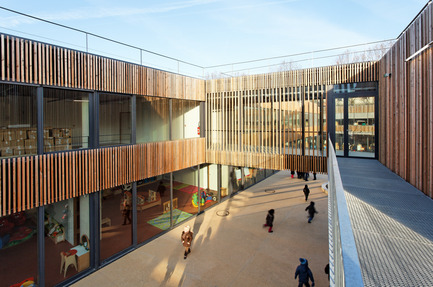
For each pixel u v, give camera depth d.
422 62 5.61
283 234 11.66
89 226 8.94
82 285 8.04
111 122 9.87
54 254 8.13
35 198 7.43
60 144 8.23
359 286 0.83
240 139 13.85
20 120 7.25
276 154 12.72
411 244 2.49
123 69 10.02
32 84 7.34
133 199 10.55
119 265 9.19
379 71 9.98
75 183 8.41
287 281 8.20
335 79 11.14
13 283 7.41
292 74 12.29
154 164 11.48
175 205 14.73
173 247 10.52
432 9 5.13
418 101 5.71
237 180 18.91
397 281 1.85
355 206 3.88
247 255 9.83
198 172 14.46
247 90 13.58
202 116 14.91
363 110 10.62
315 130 11.73
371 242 2.56
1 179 6.72
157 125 12.09
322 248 10.34
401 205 3.91
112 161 9.60
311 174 25.55
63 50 8.11
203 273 8.65
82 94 8.85
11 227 7.68
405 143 6.35
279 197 17.56
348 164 8.68
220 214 14.34
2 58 6.71
